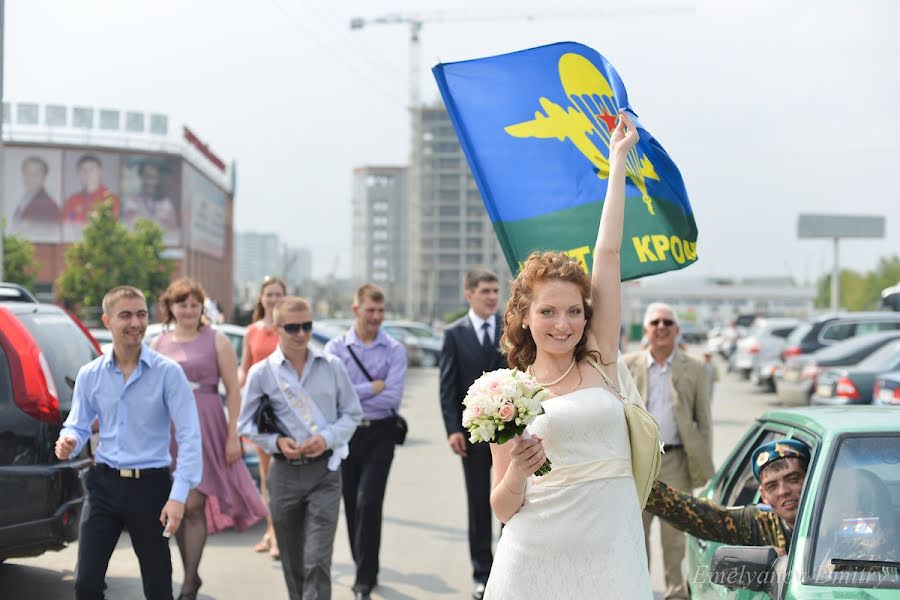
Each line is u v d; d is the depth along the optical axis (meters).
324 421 5.82
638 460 3.13
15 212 83.75
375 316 6.81
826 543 3.54
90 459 6.21
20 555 5.64
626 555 3.01
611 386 3.18
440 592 6.86
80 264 59.09
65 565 7.52
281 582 7.09
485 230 174.50
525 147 4.24
